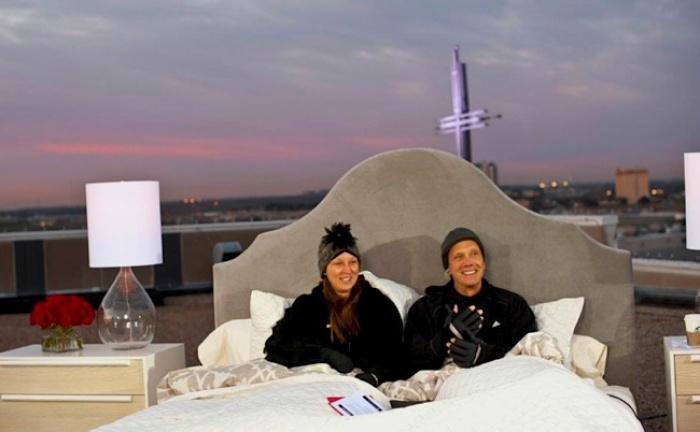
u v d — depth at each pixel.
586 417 3.06
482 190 4.66
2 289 9.34
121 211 4.53
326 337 4.21
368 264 4.80
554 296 4.56
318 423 3.01
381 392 3.82
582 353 4.32
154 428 3.14
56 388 4.40
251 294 4.73
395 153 4.74
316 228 4.86
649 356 6.46
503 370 3.49
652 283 8.10
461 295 4.30
